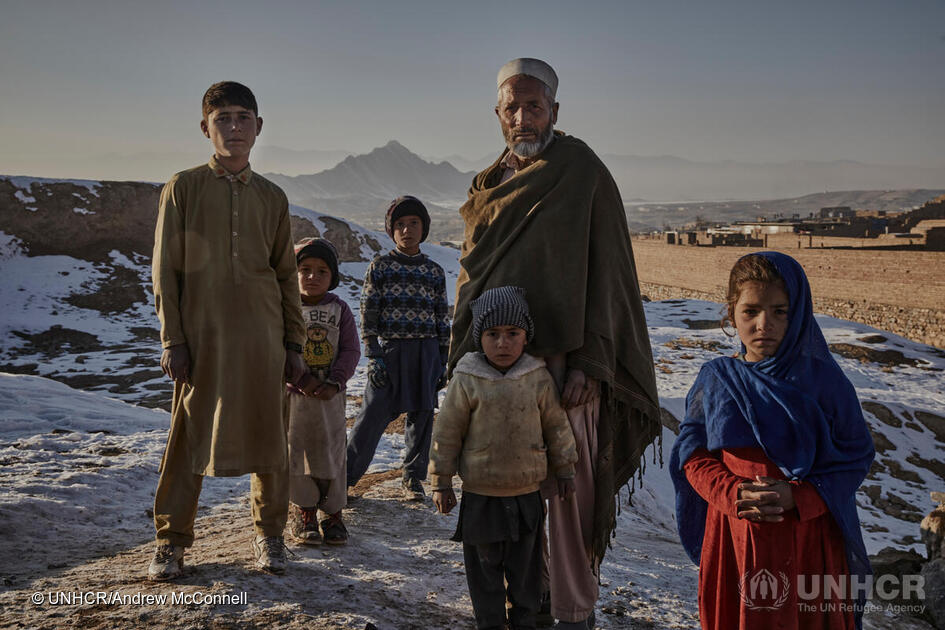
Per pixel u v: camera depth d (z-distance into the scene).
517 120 2.80
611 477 2.79
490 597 2.72
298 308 3.41
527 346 2.75
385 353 4.99
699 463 2.23
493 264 2.79
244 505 5.20
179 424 3.13
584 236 2.71
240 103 3.11
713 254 51.50
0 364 14.98
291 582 3.16
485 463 2.64
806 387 2.08
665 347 18.20
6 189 24.12
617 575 4.20
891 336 22.42
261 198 3.24
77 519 4.35
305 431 3.91
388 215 5.07
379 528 4.59
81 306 20.81
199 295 3.07
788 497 2.00
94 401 8.51
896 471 12.89
